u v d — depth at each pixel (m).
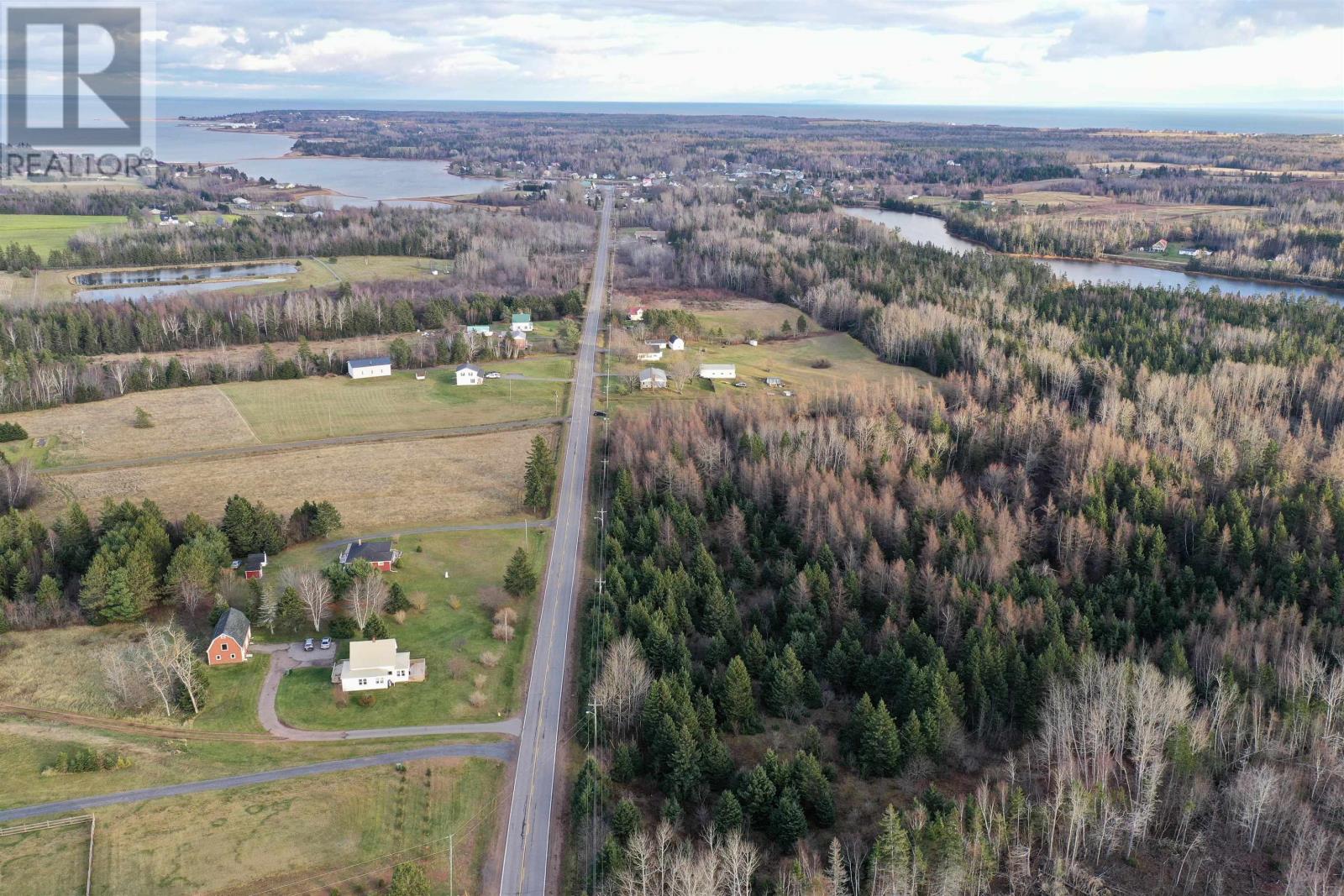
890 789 105.88
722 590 135.50
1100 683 108.50
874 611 139.12
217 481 182.38
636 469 178.12
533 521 169.38
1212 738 107.31
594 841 96.69
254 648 129.38
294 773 105.88
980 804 94.38
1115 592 136.75
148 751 108.81
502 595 144.25
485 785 105.12
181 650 118.94
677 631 129.00
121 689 115.62
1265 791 93.38
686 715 108.19
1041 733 109.81
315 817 99.38
